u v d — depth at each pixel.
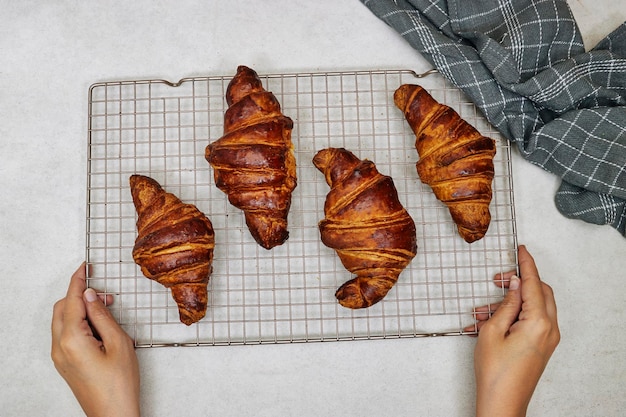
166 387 0.63
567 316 0.65
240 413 0.63
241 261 0.64
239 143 0.57
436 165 0.59
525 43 0.64
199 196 0.65
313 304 0.64
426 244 0.65
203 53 0.66
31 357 0.64
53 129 0.66
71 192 0.65
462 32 0.64
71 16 0.67
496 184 0.65
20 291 0.64
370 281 0.58
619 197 0.64
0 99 0.66
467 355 0.64
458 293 0.64
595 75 0.64
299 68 0.66
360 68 0.67
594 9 0.68
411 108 0.61
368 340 0.64
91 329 0.62
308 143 0.65
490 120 0.64
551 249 0.65
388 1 0.65
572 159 0.63
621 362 0.65
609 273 0.65
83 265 0.63
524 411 0.59
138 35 0.67
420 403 0.64
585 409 0.64
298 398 0.63
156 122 0.65
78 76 0.66
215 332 0.63
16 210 0.65
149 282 0.64
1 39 0.66
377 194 0.57
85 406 0.59
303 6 0.67
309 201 0.65
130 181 0.61
